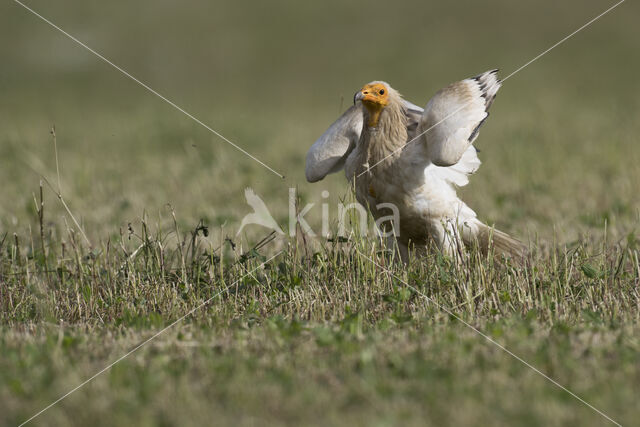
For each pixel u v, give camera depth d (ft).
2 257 65.10
